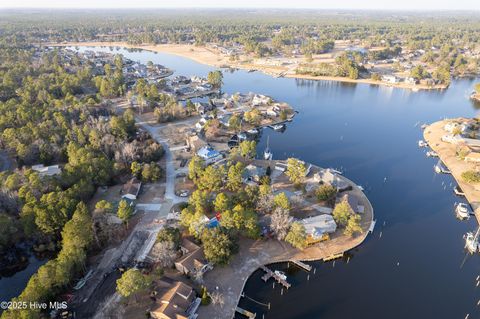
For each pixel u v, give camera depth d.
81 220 104.06
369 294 98.94
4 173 134.62
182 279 98.25
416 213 133.25
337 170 162.75
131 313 87.81
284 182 146.62
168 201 133.12
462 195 144.62
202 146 173.62
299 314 92.38
